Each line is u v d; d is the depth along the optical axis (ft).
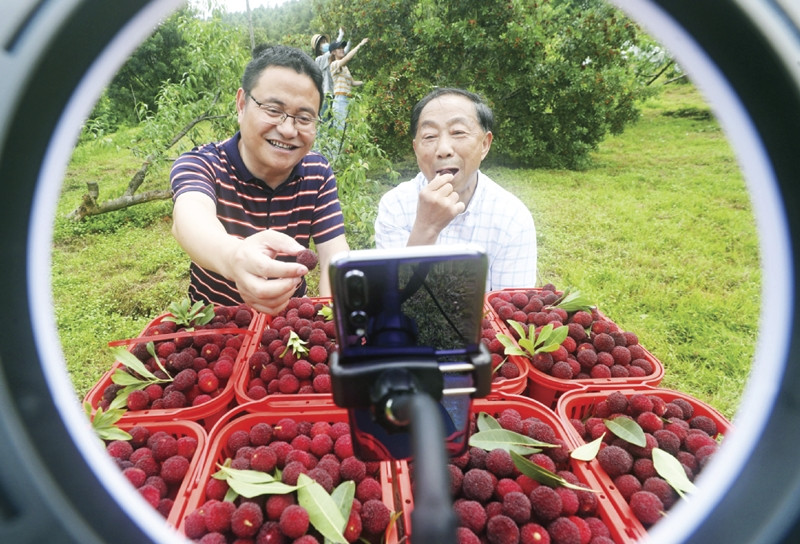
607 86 23.36
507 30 21.89
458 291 1.85
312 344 4.70
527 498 3.14
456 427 2.01
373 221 12.74
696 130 32.22
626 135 32.86
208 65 15.07
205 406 4.08
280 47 5.91
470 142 6.18
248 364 4.71
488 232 7.08
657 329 10.77
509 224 6.99
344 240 7.40
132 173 24.39
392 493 3.27
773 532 1.62
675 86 44.11
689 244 15.39
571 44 23.30
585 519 3.23
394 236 7.49
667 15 1.68
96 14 1.59
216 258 4.09
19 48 1.52
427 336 1.92
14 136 1.54
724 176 22.24
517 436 3.58
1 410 1.53
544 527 3.09
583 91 23.39
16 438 1.52
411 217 7.44
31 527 1.51
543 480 3.22
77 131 1.71
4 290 1.60
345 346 1.88
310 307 5.47
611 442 3.77
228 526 2.97
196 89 16.62
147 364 4.61
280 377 4.46
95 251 14.96
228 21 17.29
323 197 7.22
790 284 1.75
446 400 1.98
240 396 4.26
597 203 19.27
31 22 1.54
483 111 6.42
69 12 1.54
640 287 12.61
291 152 6.18
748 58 1.62
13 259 1.62
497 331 5.16
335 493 3.12
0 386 1.54
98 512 1.67
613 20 22.57
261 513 3.01
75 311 11.46
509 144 25.27
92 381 8.91
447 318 1.91
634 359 5.01
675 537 1.83
